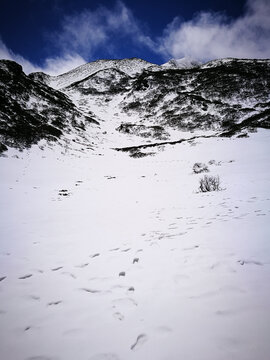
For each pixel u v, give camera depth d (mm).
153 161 29422
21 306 2156
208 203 6949
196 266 2584
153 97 66250
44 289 2490
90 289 2393
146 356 1409
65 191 13898
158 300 2012
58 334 1707
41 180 17562
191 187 11727
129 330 1662
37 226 6105
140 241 3941
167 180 16188
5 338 1702
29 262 3426
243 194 7547
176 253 3092
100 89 80750
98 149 35281
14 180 16312
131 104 66750
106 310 1960
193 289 2102
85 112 58531
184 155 30812
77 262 3268
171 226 4730
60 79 106188
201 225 4391
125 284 2410
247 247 2889
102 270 2875
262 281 2035
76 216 7234
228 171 16703
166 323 1679
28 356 1521
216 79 63750
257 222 3967
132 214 6816
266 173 12852
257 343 1374
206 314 1714
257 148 27750
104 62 110500
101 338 1613
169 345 1468
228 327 1542
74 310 2016
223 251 2889
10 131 26172
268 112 44219
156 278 2449
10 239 4922
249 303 1758
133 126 50312
